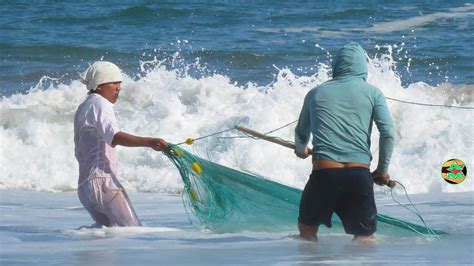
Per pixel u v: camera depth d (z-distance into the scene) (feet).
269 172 124.77
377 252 69.67
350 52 76.89
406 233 79.66
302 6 313.12
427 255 67.77
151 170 127.75
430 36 246.68
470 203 103.30
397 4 315.17
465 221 89.71
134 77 200.54
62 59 226.58
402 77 194.59
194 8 296.30
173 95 144.46
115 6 314.96
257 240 77.36
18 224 91.40
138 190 123.24
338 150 74.54
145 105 152.56
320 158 75.00
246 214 84.48
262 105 138.51
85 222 93.15
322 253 69.00
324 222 75.77
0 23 281.74
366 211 73.92
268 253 69.10
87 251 70.33
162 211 102.32
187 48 229.86
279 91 140.26
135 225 83.82
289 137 132.46
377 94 75.56
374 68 145.79
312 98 76.54
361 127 74.84
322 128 75.31
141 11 286.87
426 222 89.20
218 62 213.46
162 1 327.47
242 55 215.92
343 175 73.92
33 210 104.12
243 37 249.75
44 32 266.16
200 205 83.46
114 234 80.59
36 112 151.84
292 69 204.44
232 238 78.69
